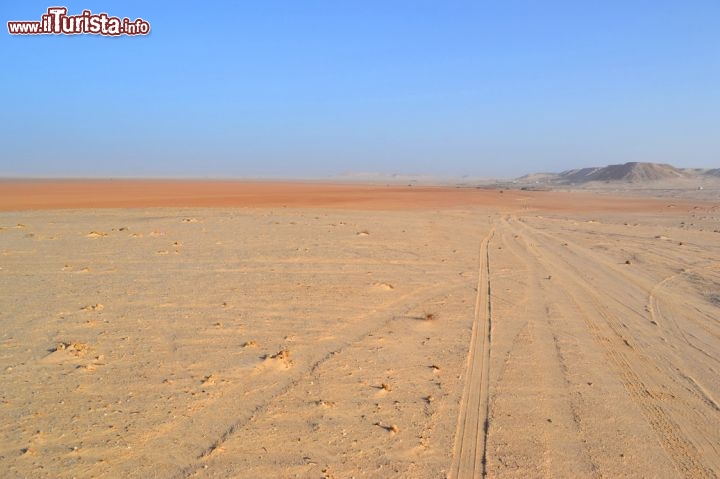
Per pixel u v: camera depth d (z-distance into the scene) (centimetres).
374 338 938
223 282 1292
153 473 525
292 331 959
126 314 1023
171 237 1944
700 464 579
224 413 650
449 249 1900
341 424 635
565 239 2278
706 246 2147
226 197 4656
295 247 1792
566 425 655
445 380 775
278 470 539
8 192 5094
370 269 1498
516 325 1046
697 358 897
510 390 748
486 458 577
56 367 766
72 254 1602
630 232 2564
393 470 548
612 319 1108
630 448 607
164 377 745
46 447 561
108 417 629
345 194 5459
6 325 941
